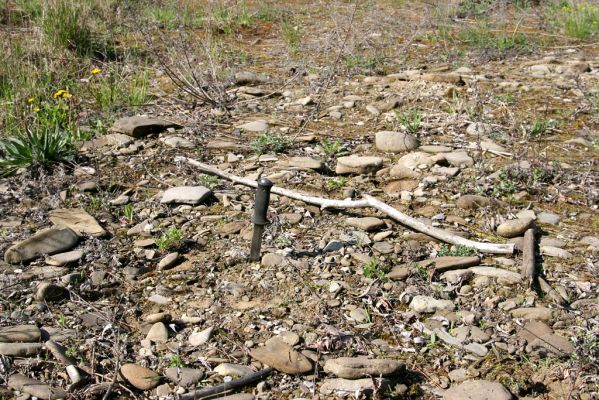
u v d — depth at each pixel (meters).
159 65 4.16
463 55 4.50
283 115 3.42
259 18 5.55
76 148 2.97
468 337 1.86
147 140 3.09
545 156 2.91
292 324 1.90
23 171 2.74
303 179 2.71
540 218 2.46
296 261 2.16
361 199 2.54
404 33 5.04
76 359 1.76
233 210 2.49
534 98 3.63
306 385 1.70
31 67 3.69
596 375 1.72
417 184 2.67
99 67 4.11
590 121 3.33
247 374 1.72
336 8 5.65
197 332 1.87
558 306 1.98
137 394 1.68
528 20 5.57
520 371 1.75
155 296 2.02
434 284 2.06
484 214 2.46
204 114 3.41
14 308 1.94
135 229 2.36
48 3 4.29
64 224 2.35
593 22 5.14
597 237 2.34
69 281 2.05
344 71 4.09
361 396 1.66
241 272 2.12
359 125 3.29
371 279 2.09
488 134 3.13
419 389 1.70
